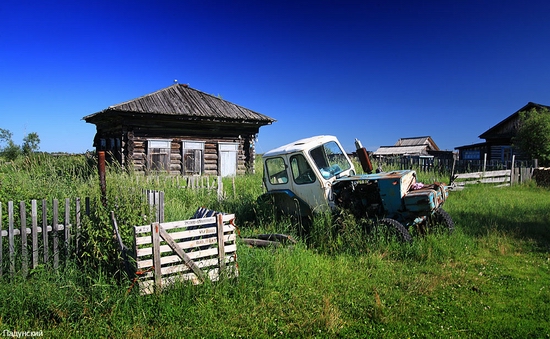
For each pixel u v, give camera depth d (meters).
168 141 16.69
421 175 15.04
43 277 4.14
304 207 6.80
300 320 3.69
